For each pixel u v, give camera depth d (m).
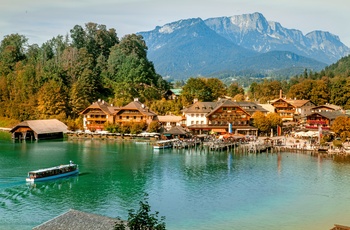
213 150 135.75
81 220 48.06
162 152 131.00
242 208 71.62
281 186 86.81
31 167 101.81
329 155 126.62
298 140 153.75
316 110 193.38
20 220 63.47
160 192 81.06
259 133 172.62
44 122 166.12
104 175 95.19
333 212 70.06
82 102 190.12
